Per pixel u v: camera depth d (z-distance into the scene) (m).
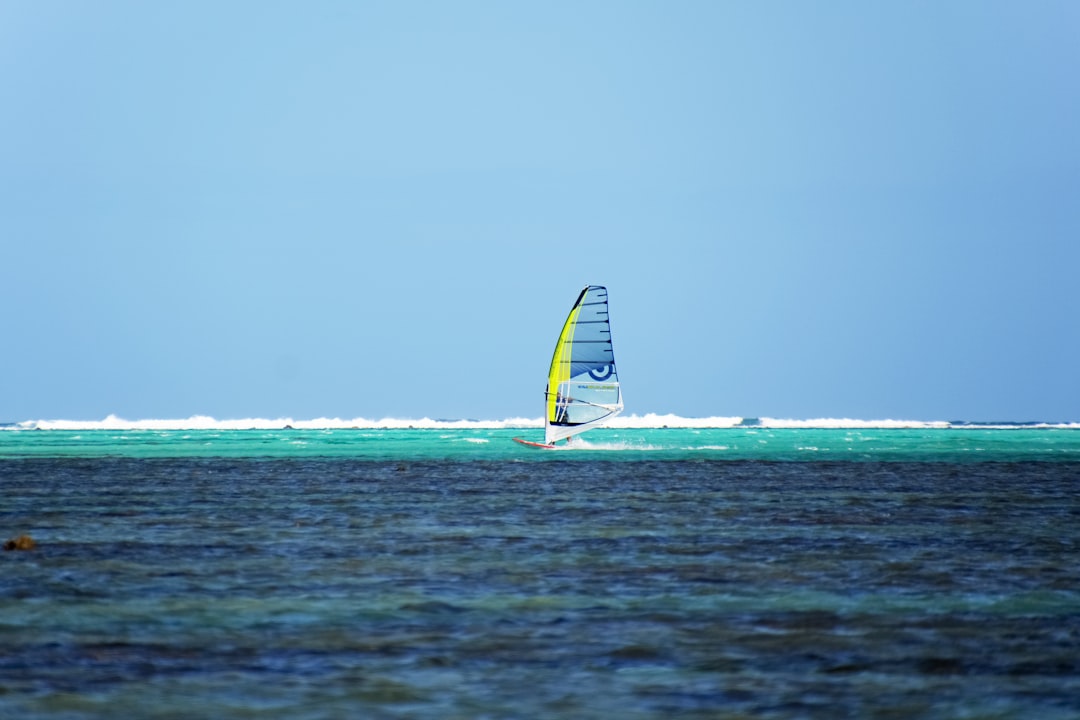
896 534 142.38
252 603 96.75
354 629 87.06
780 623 89.31
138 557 122.12
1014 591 102.56
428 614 92.44
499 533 143.00
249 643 82.62
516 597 99.50
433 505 178.88
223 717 65.75
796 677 74.31
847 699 69.69
